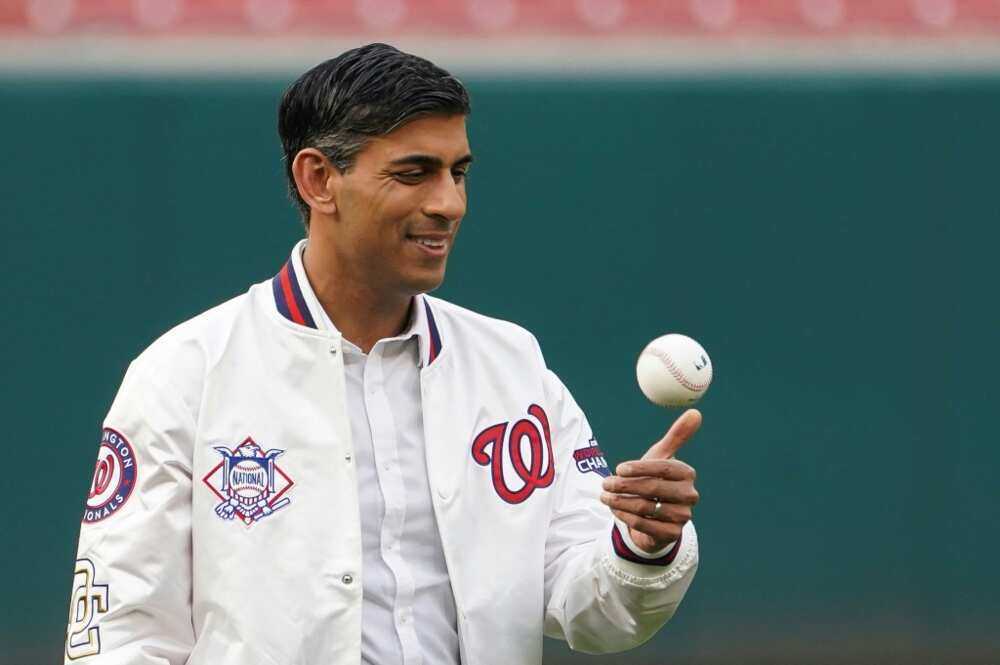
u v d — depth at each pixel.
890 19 31.55
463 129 10.86
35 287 29.05
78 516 28.77
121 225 29.30
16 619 28.44
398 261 10.80
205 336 10.92
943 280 30.25
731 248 30.03
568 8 31.48
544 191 29.78
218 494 10.56
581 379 29.66
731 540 29.52
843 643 29.48
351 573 10.49
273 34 30.39
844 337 30.06
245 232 29.50
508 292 29.64
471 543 10.96
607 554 10.90
